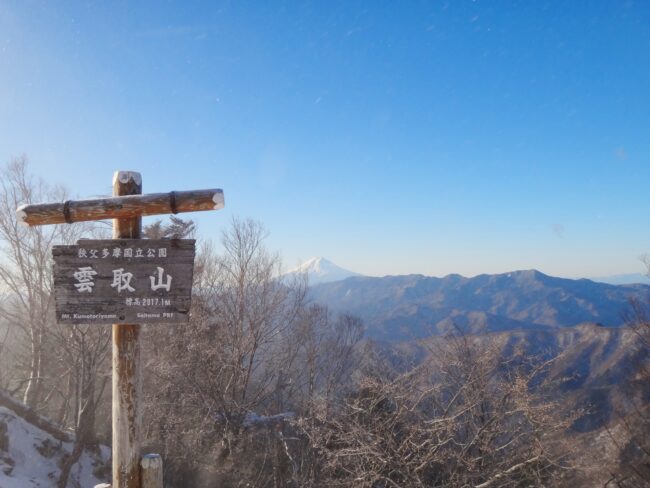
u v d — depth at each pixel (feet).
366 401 53.57
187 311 14.84
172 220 72.74
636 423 64.54
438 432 46.88
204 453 69.56
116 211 14.88
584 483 54.60
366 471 48.60
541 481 47.78
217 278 81.71
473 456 51.08
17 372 91.50
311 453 59.00
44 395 90.27
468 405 46.70
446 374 52.80
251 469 66.13
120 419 14.90
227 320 75.36
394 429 51.60
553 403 45.09
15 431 63.05
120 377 14.97
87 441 70.59
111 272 14.79
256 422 72.23
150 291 14.82
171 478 68.33
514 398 47.55
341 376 78.07
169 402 69.46
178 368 67.21
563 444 47.78
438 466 52.90
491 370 50.85
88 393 60.54
